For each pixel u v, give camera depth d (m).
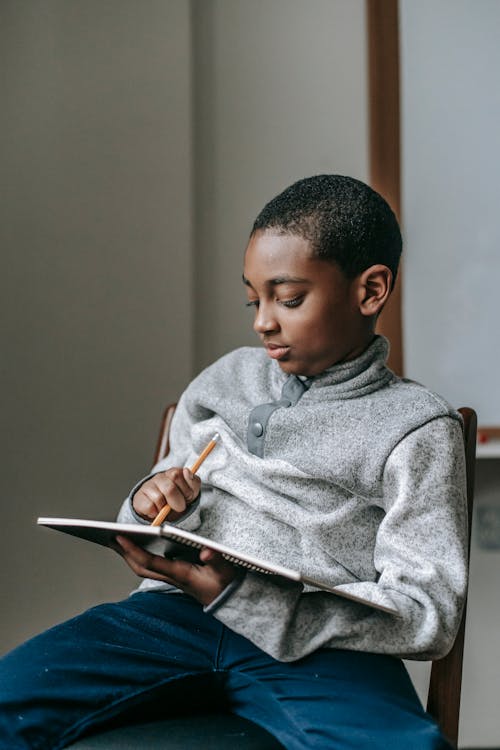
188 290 1.84
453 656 1.06
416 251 1.91
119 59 1.86
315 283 1.01
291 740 0.89
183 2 1.87
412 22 1.92
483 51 1.91
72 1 1.86
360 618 0.92
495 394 1.91
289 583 0.90
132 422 1.83
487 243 1.91
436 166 1.91
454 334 1.90
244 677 0.98
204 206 1.91
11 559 1.81
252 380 1.17
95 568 1.82
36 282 1.83
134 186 1.84
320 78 1.94
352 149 1.94
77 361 1.83
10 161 1.84
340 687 0.91
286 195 1.06
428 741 0.83
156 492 1.01
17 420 1.82
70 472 1.82
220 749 0.87
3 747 0.87
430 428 1.01
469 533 1.08
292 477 1.03
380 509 1.04
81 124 1.85
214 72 1.92
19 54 1.85
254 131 1.92
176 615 1.04
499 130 1.91
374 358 1.09
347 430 1.04
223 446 1.10
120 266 1.84
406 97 1.91
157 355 1.84
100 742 0.89
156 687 0.97
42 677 0.92
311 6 1.94
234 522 1.03
